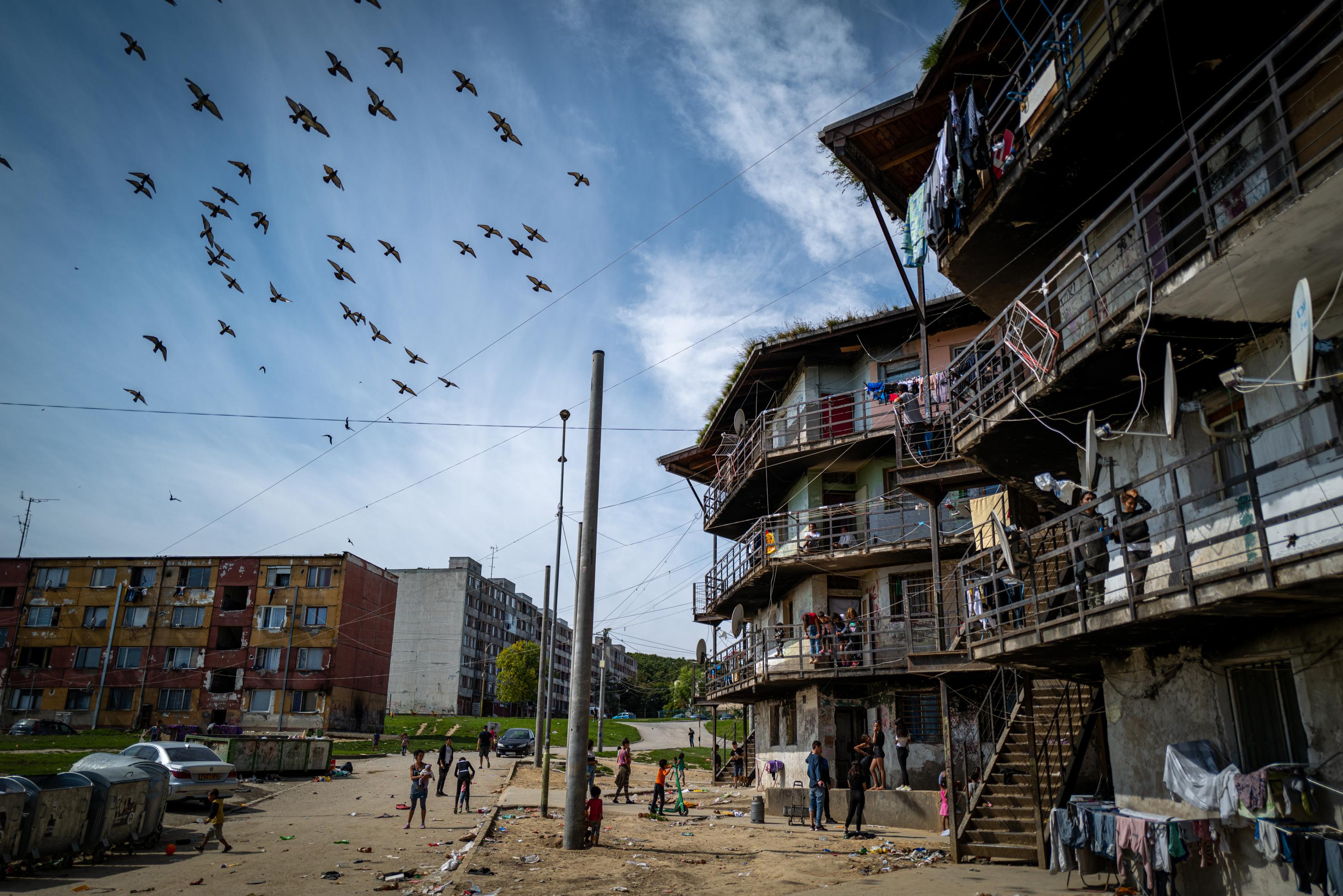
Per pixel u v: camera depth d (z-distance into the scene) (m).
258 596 59.25
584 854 15.34
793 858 15.10
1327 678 8.77
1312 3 9.31
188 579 60.38
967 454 13.81
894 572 25.17
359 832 18.34
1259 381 9.32
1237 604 8.58
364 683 61.53
